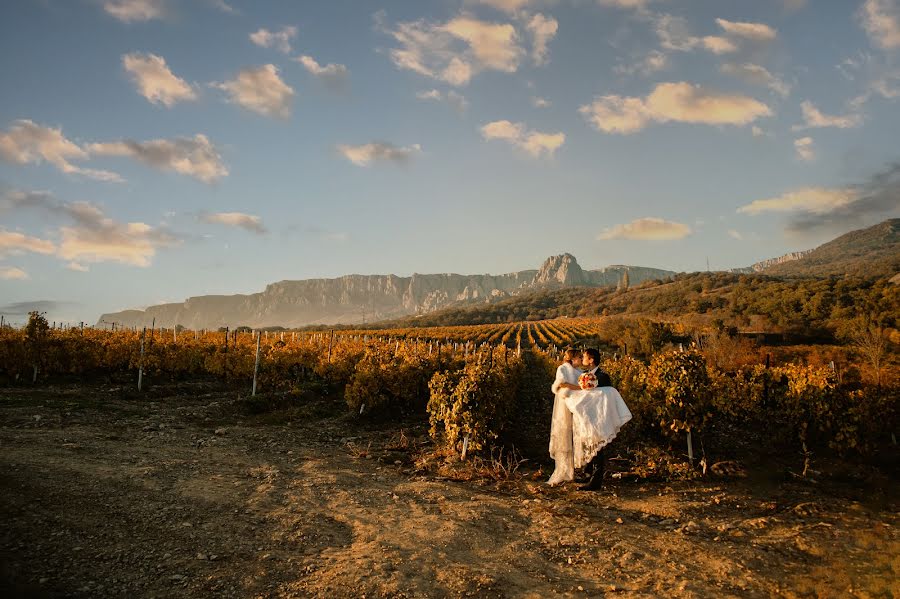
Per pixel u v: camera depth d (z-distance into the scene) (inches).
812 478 309.3
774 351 1507.1
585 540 195.0
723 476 307.4
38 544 168.4
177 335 1174.3
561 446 286.2
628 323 2517.2
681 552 184.7
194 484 248.2
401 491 260.1
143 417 452.1
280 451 353.4
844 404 366.0
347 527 203.2
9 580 142.8
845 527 214.1
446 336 2716.5
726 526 213.3
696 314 2999.5
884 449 395.9
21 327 701.3
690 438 324.5
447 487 273.4
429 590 150.5
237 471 281.9
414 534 196.1
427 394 658.8
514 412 519.2
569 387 283.7
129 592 142.6
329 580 153.9
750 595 150.8
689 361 331.6
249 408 540.4
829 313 2378.2
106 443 328.8
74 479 239.0
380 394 532.1
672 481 295.0
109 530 185.2
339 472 295.7
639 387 374.9
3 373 624.7
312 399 631.2
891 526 213.9
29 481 229.0
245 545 179.5
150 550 171.0
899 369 805.2
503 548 186.2
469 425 339.6
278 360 769.6
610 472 313.4
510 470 315.9
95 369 705.0
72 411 445.4
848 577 159.9
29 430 353.4
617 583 158.2
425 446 397.4
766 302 2763.3
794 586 155.8
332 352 869.8
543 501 251.1
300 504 228.4
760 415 410.6
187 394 629.0
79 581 146.7
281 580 153.9
